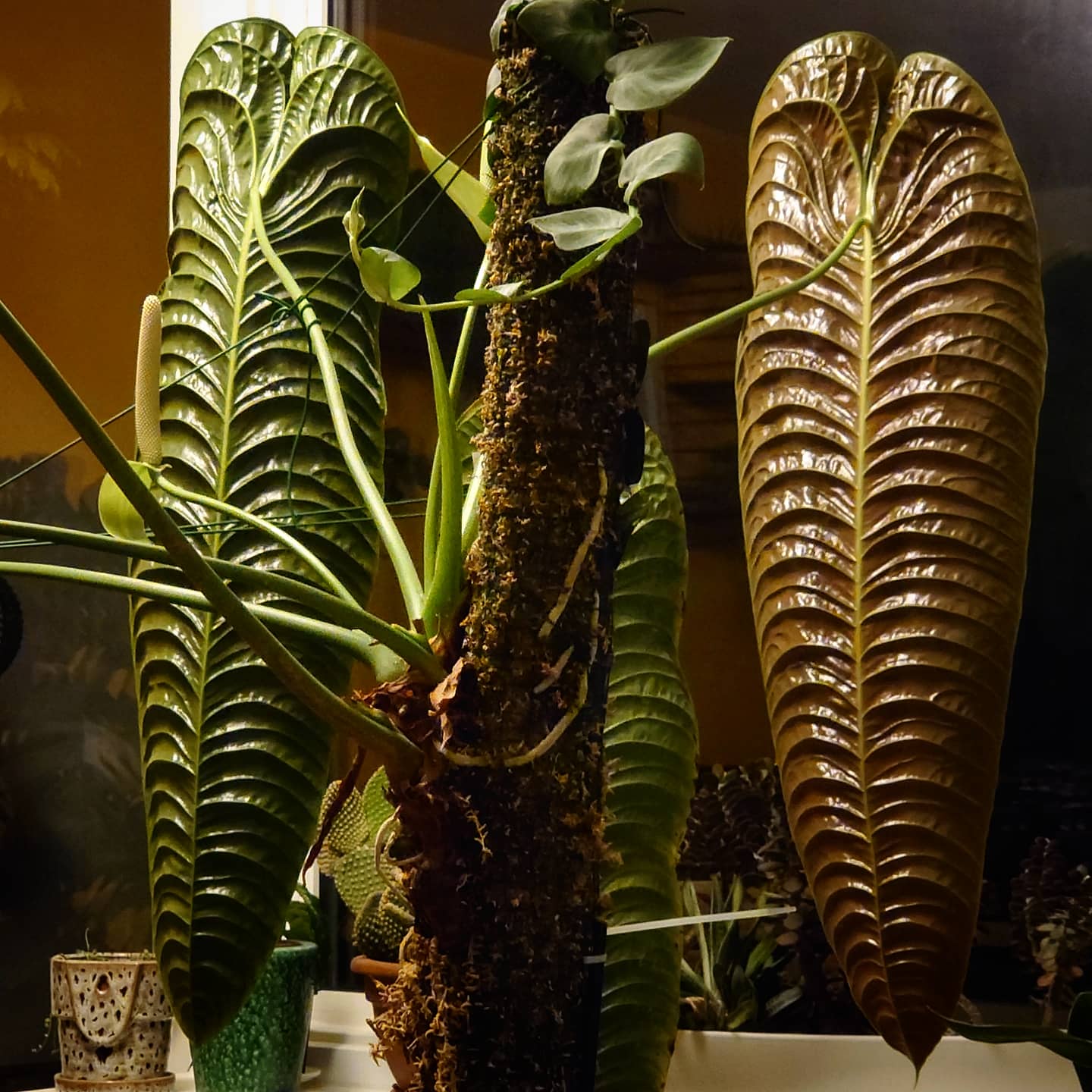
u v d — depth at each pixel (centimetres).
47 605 197
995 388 110
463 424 129
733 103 161
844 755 111
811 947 152
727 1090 149
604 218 88
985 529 109
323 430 130
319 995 175
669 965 129
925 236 114
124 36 202
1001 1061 146
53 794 195
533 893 91
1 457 197
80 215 202
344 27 176
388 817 152
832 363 115
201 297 134
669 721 132
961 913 108
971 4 156
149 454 109
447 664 95
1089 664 147
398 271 90
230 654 124
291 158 134
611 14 99
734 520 159
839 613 112
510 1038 90
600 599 95
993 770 109
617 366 95
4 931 192
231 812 122
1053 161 152
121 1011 157
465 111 172
